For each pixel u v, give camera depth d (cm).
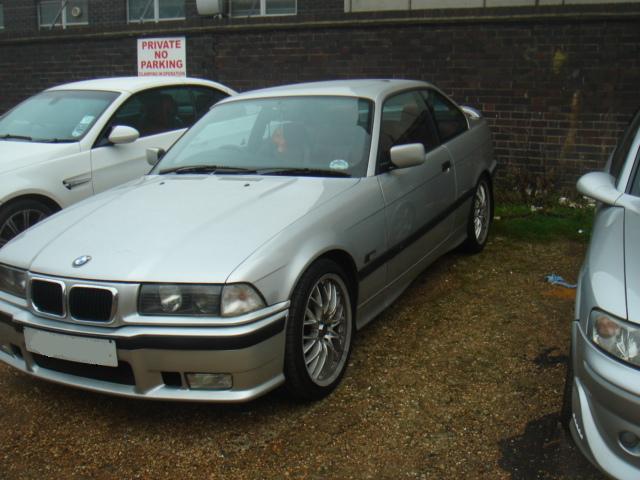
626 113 752
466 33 809
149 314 322
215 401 322
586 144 775
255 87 951
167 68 1002
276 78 936
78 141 600
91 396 387
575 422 286
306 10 972
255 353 321
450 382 385
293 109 479
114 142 600
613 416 264
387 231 427
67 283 332
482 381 385
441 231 517
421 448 324
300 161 441
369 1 930
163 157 492
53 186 564
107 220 378
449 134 554
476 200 592
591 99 763
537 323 463
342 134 451
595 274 294
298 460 318
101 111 628
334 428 343
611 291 279
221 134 487
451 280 550
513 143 808
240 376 321
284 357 340
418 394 372
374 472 307
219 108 517
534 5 772
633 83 743
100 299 326
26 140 611
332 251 376
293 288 339
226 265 324
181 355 318
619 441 265
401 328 460
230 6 1057
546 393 369
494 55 799
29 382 407
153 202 398
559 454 315
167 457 325
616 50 744
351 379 391
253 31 936
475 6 871
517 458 313
